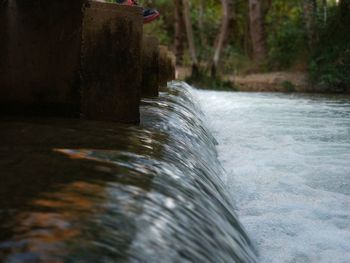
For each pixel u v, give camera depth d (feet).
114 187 7.34
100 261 5.09
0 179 7.21
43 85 14.25
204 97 50.75
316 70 70.08
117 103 14.51
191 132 16.11
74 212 6.15
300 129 27.61
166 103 21.06
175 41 95.30
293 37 85.71
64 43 14.23
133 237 5.90
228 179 15.75
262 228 11.57
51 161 8.40
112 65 14.46
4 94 14.07
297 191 14.88
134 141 11.03
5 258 4.83
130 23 14.30
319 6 87.56
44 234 5.42
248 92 64.95
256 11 91.56
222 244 7.56
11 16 13.87
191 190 8.79
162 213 6.94
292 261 10.10
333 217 12.70
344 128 28.32
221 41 75.66
